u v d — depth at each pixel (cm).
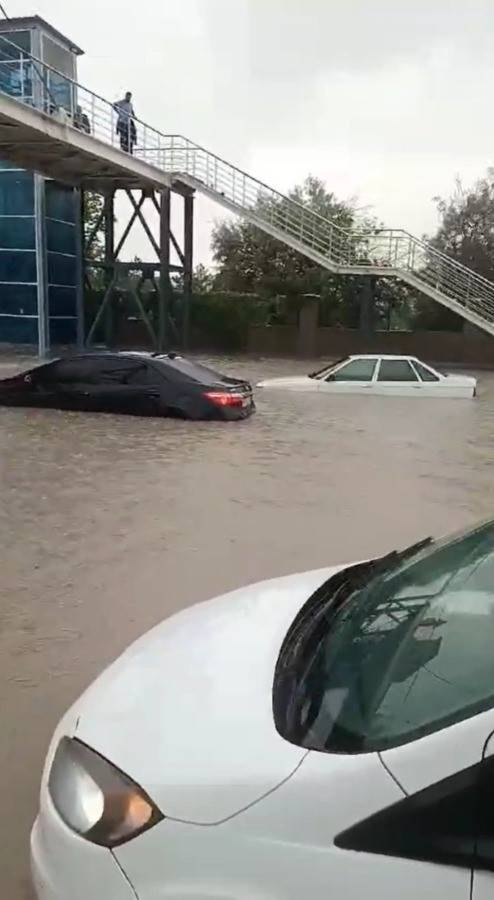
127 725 201
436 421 1341
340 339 3058
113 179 2542
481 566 236
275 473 897
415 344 3083
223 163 2539
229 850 166
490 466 967
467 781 154
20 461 929
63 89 2503
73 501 750
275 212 2577
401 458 1009
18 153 2169
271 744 181
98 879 178
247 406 1302
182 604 490
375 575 267
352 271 2586
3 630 446
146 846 173
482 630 202
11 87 2350
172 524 677
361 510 741
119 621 461
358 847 157
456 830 153
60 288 2783
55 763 206
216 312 3152
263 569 562
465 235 3788
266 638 238
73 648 423
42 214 2500
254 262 3594
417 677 188
